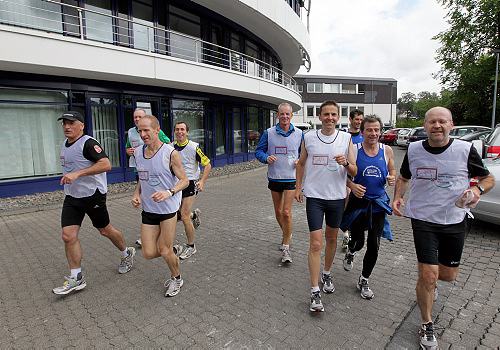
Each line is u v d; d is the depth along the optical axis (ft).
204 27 44.62
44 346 8.25
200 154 14.10
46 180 29.50
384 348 7.99
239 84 43.78
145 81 34.09
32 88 28.14
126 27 35.01
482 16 70.08
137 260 13.96
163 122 39.60
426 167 8.14
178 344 8.27
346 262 12.10
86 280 12.07
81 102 31.45
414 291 10.81
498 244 14.87
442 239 8.31
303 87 154.81
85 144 10.68
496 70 63.98
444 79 78.28
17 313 9.86
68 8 30.42
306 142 10.39
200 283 11.71
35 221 20.67
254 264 13.37
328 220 10.23
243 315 9.57
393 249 14.66
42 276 12.49
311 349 7.98
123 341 8.42
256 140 60.95
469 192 7.57
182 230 18.51
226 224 19.49
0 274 12.69
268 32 53.93
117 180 34.42
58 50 25.86
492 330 8.63
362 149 10.61
